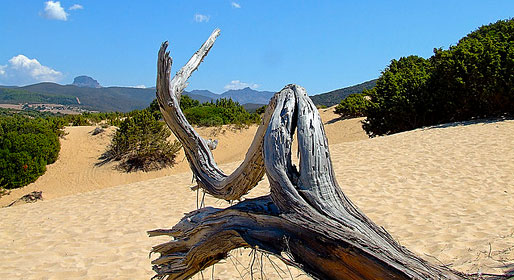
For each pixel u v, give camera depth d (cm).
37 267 597
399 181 895
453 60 1650
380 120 2064
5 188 1697
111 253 635
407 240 552
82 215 892
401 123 1962
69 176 1825
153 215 837
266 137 199
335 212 181
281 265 516
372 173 980
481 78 1562
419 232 580
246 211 215
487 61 1565
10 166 1697
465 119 1725
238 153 2252
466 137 1283
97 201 1016
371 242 165
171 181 1177
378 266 158
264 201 217
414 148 1214
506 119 1506
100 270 568
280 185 190
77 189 1733
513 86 1478
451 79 1673
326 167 189
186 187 1072
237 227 221
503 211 641
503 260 429
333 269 172
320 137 192
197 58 279
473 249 486
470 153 1080
